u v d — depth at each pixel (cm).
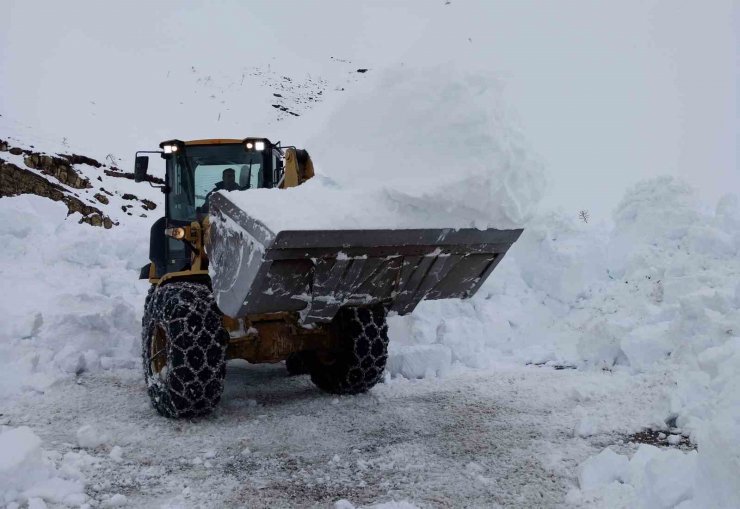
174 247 513
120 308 598
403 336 621
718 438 226
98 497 302
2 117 1973
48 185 1375
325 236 347
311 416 430
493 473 329
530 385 502
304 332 463
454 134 369
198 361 407
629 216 740
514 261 728
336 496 305
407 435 390
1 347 507
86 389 487
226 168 516
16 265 704
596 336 555
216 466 343
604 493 292
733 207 671
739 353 358
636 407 421
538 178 393
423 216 369
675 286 584
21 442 304
